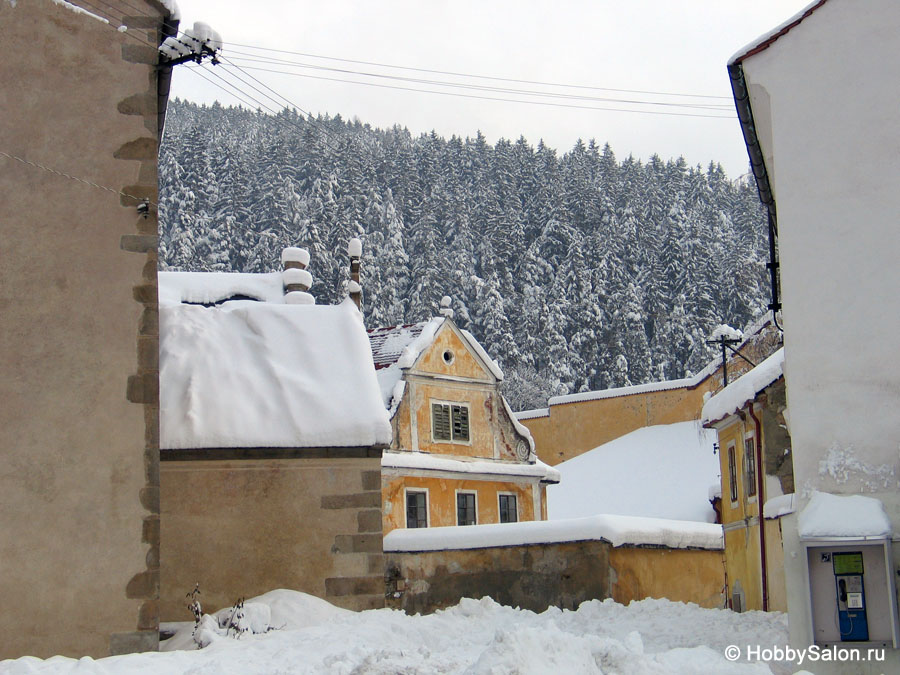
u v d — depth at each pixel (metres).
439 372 36.53
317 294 75.12
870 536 11.99
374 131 142.38
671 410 53.56
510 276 88.69
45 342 14.52
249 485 18.38
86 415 14.50
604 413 55.31
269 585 18.08
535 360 81.62
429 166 103.12
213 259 75.12
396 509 33.81
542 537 23.33
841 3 13.55
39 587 13.88
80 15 15.54
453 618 18.17
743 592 22.59
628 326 84.56
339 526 18.52
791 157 13.48
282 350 20.34
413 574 24.77
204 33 15.89
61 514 14.15
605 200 97.12
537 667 9.38
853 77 13.38
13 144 14.90
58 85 15.27
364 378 19.91
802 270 13.21
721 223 101.56
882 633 11.88
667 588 23.83
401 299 84.38
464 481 35.97
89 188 15.12
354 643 13.61
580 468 52.19
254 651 13.25
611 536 22.36
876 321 12.78
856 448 12.56
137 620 14.20
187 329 20.48
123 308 14.95
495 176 104.19
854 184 13.16
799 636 12.39
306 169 89.88
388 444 18.73
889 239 12.91
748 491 21.86
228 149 82.38
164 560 17.88
